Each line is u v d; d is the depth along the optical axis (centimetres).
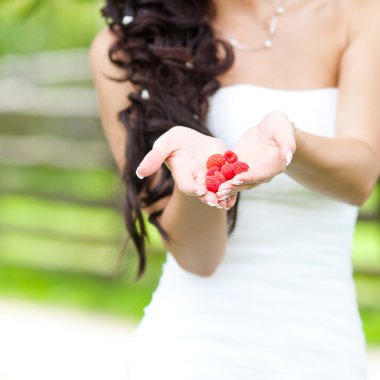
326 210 278
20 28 1346
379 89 276
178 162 224
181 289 279
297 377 268
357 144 256
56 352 702
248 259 276
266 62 290
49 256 999
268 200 277
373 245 1041
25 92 1102
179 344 274
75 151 1050
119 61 291
